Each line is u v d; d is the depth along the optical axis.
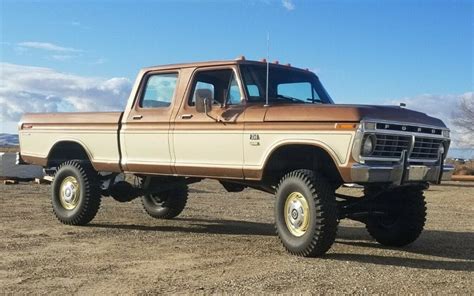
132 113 8.42
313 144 6.45
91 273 5.75
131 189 9.32
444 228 9.79
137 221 9.85
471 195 17.92
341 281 5.44
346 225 9.91
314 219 6.37
